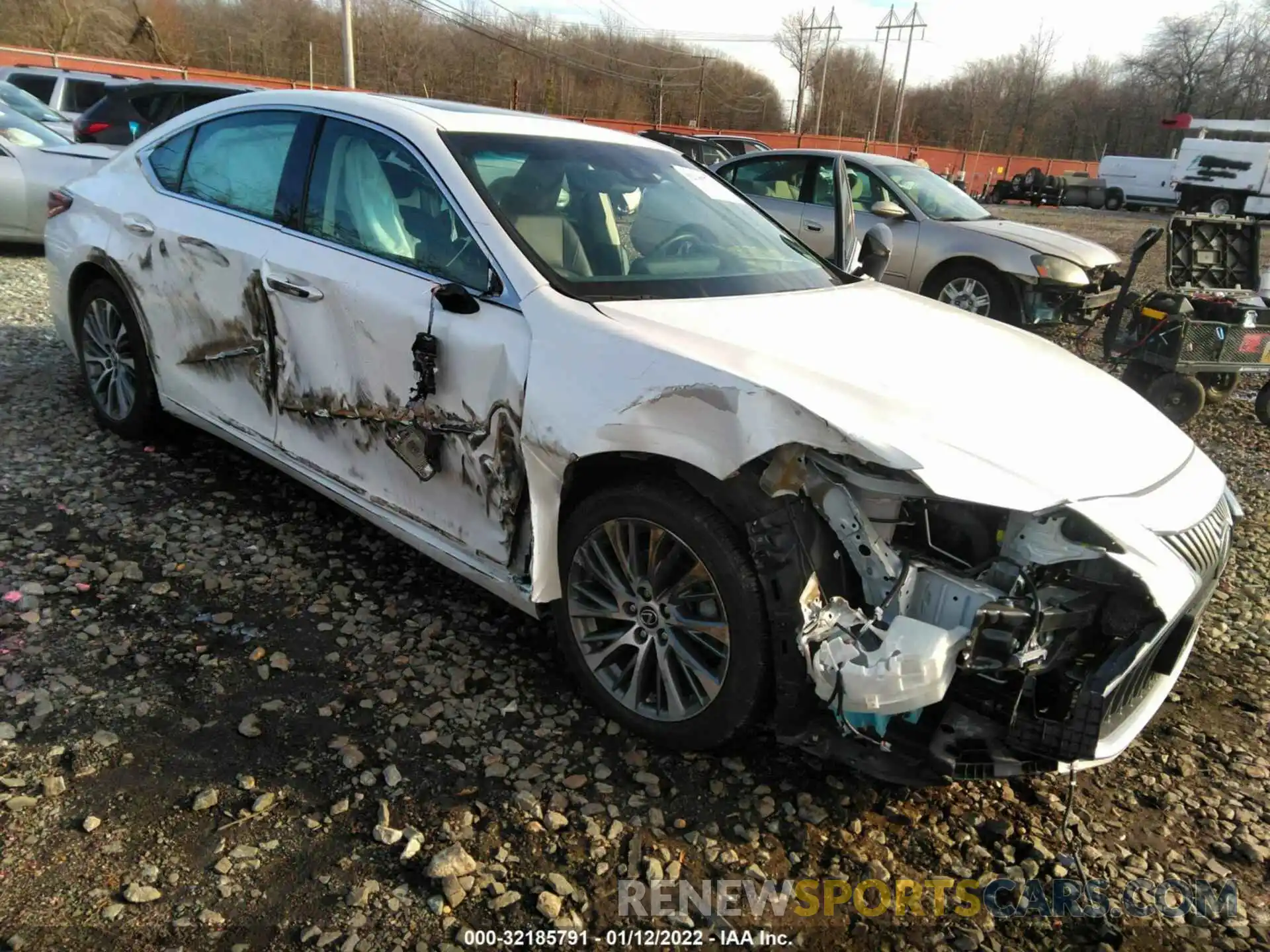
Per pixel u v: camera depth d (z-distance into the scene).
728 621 2.42
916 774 2.30
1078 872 2.44
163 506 3.96
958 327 3.32
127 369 4.41
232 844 2.24
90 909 2.03
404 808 2.41
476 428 2.82
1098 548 2.18
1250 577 4.41
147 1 52.78
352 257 3.20
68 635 3.00
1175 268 7.24
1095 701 2.18
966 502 2.15
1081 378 3.05
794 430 2.24
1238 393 8.04
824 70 73.25
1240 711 3.26
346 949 2.00
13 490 3.96
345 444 3.31
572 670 2.87
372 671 2.98
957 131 85.94
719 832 2.45
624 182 3.54
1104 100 81.19
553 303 2.72
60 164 8.70
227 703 2.76
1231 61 73.06
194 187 3.97
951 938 2.20
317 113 3.53
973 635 2.16
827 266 3.85
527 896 2.19
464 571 3.00
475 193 2.99
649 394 2.43
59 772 2.42
